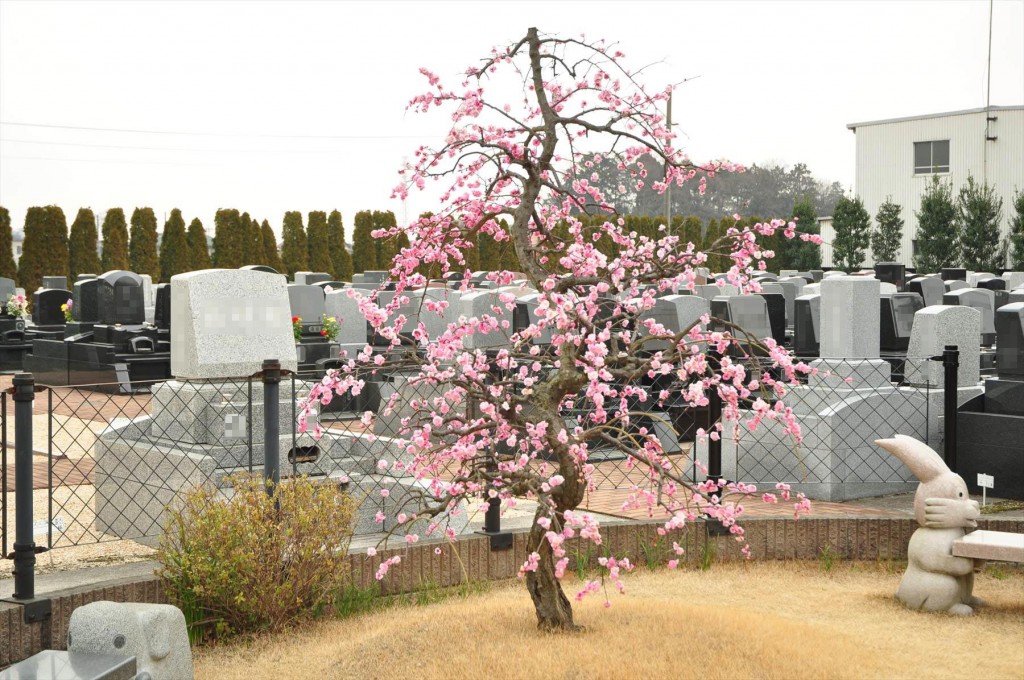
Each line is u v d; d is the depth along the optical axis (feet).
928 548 19.97
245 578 18.20
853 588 21.89
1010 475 29.32
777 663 15.19
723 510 17.15
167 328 54.49
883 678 15.42
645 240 20.59
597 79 19.15
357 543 23.44
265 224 118.11
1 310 76.43
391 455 26.55
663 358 17.29
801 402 31.42
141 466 25.32
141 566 22.13
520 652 15.49
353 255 124.36
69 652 15.07
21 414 17.33
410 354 18.31
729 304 45.91
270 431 20.10
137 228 109.81
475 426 17.13
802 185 202.59
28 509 17.39
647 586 21.86
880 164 135.03
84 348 55.62
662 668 14.71
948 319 34.04
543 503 15.35
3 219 94.53
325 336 54.19
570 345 17.28
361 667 15.81
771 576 22.82
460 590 21.39
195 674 16.52
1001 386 30.17
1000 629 18.70
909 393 31.50
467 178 19.70
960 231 123.65
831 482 30.09
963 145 128.16
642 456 16.97
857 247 130.93
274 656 17.29
